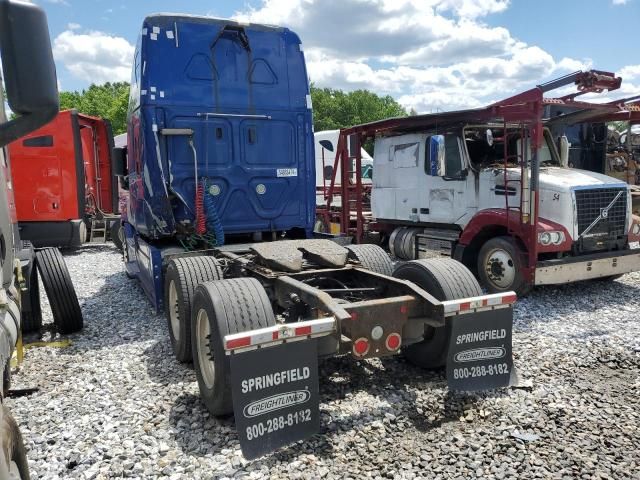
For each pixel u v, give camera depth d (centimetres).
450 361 389
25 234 1214
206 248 641
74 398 416
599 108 783
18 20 174
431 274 427
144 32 608
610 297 750
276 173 677
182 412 387
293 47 682
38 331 600
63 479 305
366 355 367
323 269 481
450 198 886
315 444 338
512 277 732
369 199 1325
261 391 316
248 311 353
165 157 623
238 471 309
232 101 648
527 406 391
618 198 761
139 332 596
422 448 334
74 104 6744
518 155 844
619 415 378
